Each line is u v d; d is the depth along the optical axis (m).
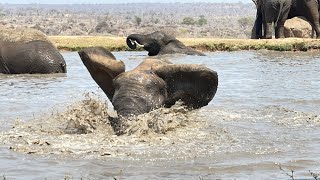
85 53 14.01
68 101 17.19
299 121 14.16
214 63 28.59
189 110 13.72
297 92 19.00
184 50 33.28
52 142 11.84
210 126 13.44
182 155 10.94
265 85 20.66
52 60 25.23
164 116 12.95
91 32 107.19
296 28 46.62
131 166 10.29
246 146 11.62
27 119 14.40
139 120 12.40
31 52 25.27
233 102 17.06
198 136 12.41
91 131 12.77
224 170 10.07
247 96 18.22
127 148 11.37
